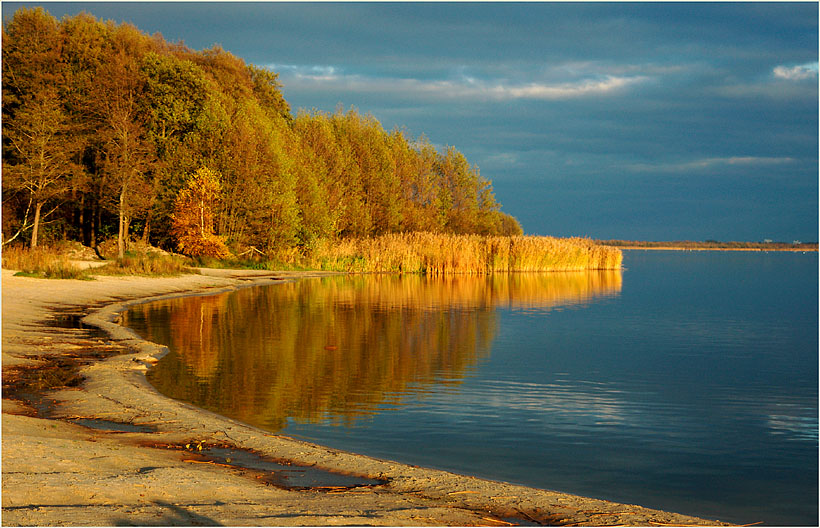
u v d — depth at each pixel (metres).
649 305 38.72
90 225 60.91
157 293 37.34
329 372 18.89
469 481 10.02
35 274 36.88
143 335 24.02
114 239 57.97
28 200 53.78
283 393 16.22
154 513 7.44
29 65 56.31
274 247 60.59
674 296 45.09
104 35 61.44
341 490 9.23
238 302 35.66
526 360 21.41
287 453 11.02
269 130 62.19
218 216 58.50
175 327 26.17
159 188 57.34
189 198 56.22
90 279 38.41
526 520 8.45
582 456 12.02
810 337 26.95
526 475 10.95
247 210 59.03
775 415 15.14
